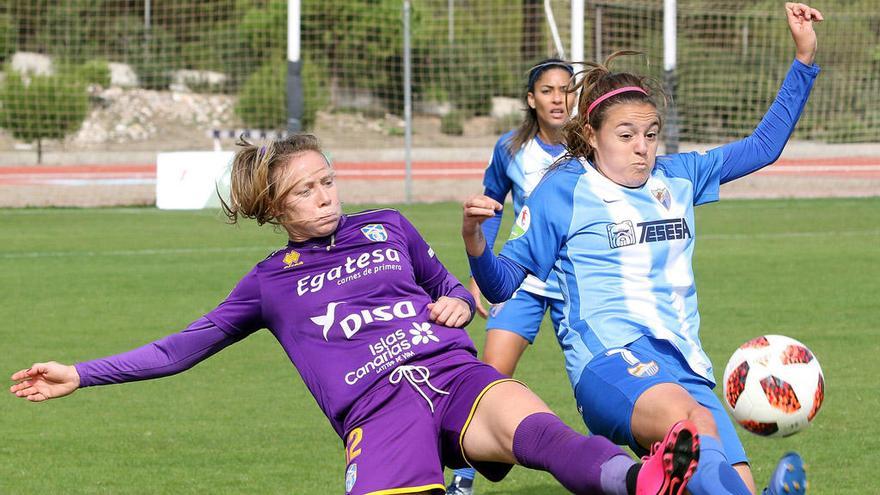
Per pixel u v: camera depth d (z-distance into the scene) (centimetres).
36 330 1595
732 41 4366
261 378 1337
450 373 632
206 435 1088
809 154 4538
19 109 4741
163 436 1084
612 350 651
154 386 1299
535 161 1059
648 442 605
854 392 1211
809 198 3375
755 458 984
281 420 1145
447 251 2295
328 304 651
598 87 690
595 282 671
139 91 5500
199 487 920
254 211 671
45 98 4753
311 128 4881
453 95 5556
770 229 2681
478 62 5547
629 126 671
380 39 5438
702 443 560
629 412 609
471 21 5562
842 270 2067
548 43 4934
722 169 717
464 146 5225
